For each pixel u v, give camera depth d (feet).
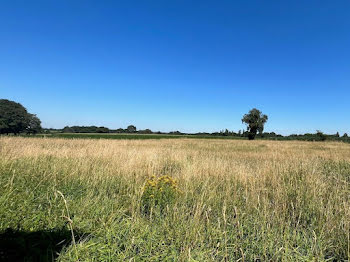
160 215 11.32
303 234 9.73
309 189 15.12
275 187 16.40
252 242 8.84
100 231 9.19
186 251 7.86
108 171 19.01
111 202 12.46
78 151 30.04
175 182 14.98
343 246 8.86
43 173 17.03
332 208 12.18
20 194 12.25
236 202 13.43
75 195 13.47
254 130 214.69
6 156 21.58
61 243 8.22
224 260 8.05
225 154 45.27
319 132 170.40
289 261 7.81
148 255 7.87
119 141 67.26
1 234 8.27
